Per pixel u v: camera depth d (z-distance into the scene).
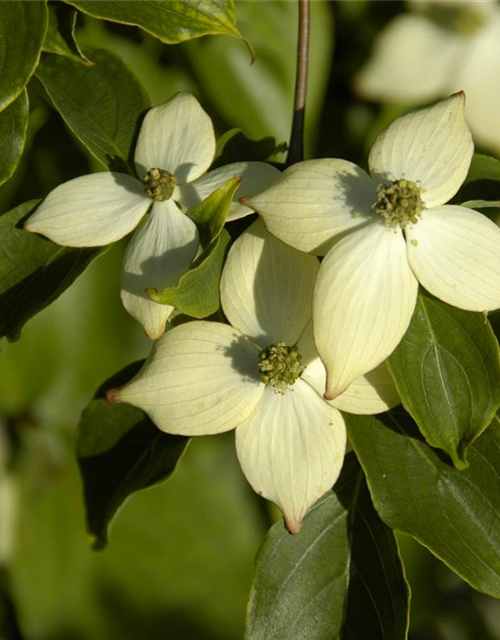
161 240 0.69
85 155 0.77
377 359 0.67
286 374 0.68
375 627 0.69
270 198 0.68
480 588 0.69
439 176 0.68
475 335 0.68
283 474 0.69
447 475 0.69
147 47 0.78
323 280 0.67
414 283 0.68
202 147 0.70
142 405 0.68
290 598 0.70
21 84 0.68
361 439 0.69
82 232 0.69
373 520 0.70
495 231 0.68
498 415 0.71
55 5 0.70
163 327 0.68
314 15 0.79
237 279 0.69
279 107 0.79
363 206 0.68
